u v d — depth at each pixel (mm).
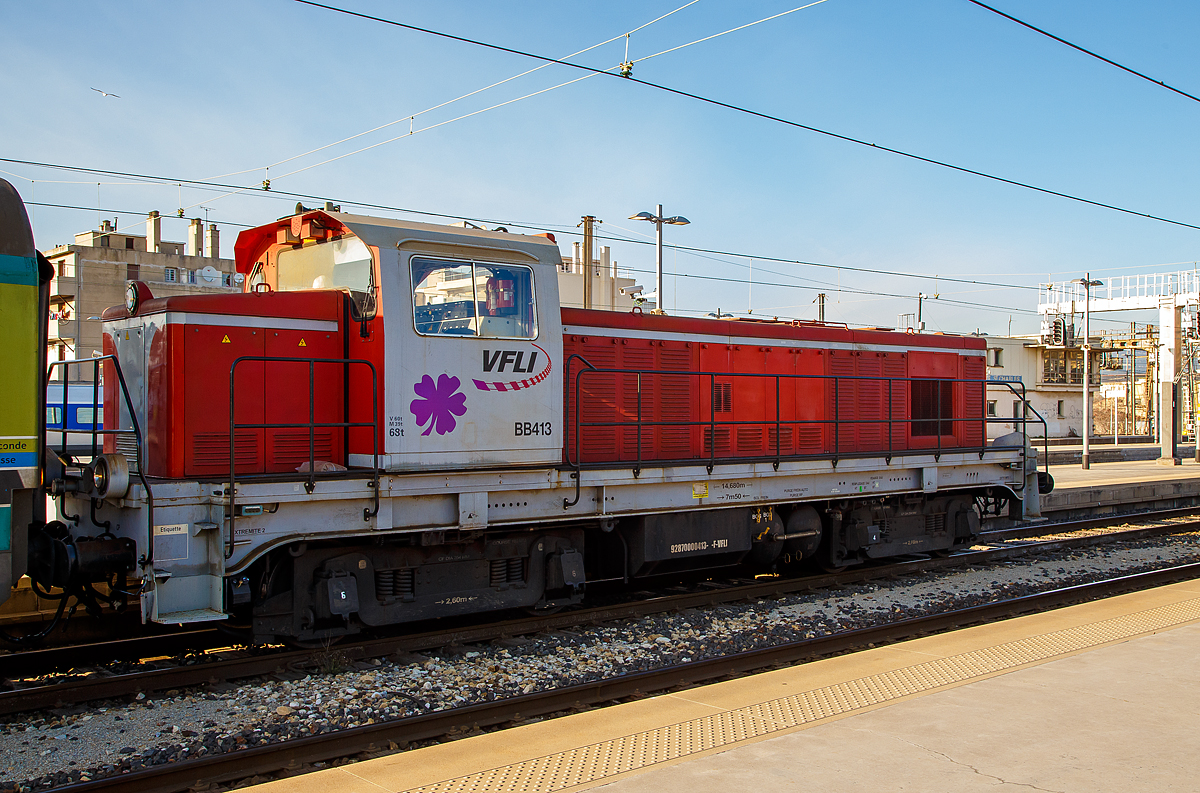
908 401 12586
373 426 7352
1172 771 4492
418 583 7996
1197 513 18984
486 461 7891
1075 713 5418
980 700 5695
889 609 9672
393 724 5559
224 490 6715
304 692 6531
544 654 7750
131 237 52844
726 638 8312
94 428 7492
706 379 10539
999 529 16141
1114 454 33250
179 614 6676
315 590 7445
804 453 11414
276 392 7555
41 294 6574
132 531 6902
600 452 9570
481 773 4668
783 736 5055
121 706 6203
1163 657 6789
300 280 8523
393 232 7426
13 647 7734
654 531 9445
